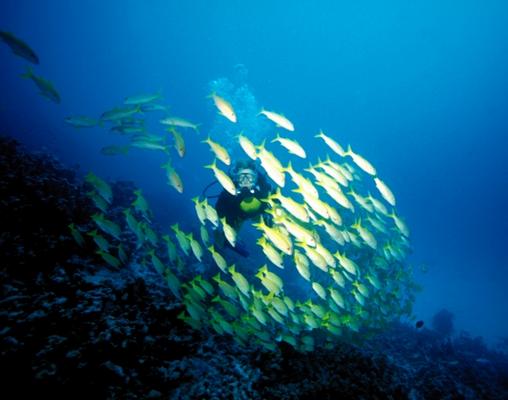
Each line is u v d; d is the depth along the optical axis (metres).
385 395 5.32
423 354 11.35
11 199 5.35
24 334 3.32
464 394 8.14
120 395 3.38
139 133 7.18
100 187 5.61
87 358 3.42
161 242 9.74
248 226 20.22
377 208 7.17
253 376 4.55
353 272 6.30
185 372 4.13
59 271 4.54
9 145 8.02
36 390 2.97
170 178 5.56
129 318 4.32
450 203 87.81
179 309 4.79
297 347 5.35
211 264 10.77
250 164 6.36
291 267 14.80
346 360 5.77
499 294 46.53
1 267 4.20
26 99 55.34
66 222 5.91
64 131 40.62
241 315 5.21
